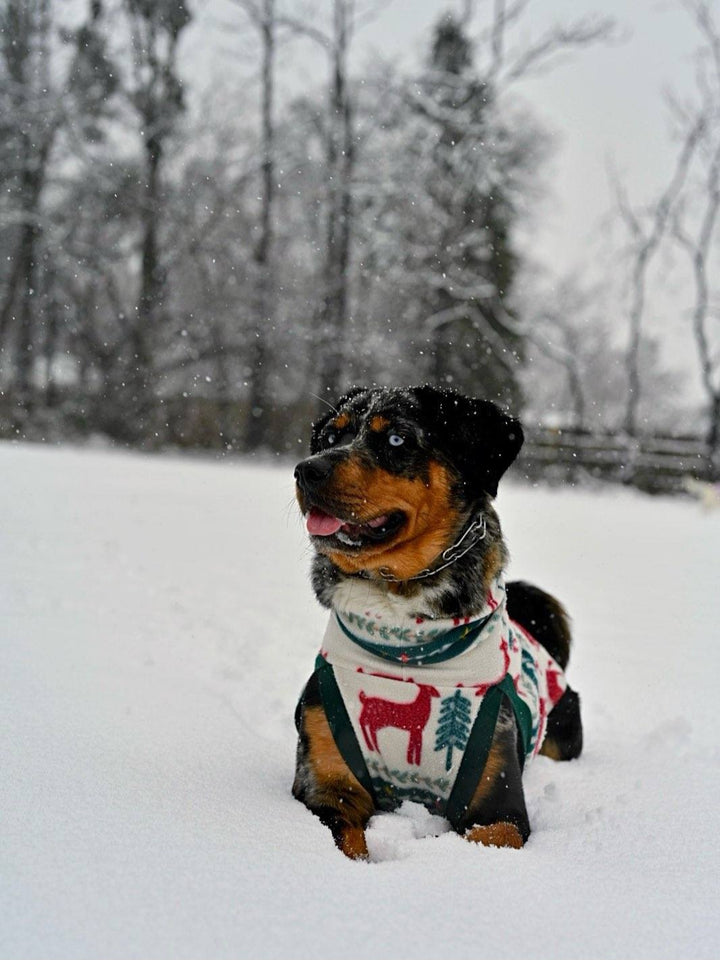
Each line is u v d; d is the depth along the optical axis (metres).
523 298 8.63
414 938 0.63
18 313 8.48
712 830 0.92
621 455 8.20
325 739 0.99
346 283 8.03
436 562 1.01
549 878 0.77
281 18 8.12
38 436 7.57
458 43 8.30
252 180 8.09
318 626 1.90
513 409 8.26
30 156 7.74
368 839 0.90
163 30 7.78
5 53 7.65
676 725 1.38
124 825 0.78
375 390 1.17
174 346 7.70
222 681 1.40
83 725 1.07
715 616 2.25
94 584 1.99
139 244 8.32
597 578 2.71
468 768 0.97
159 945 0.59
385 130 8.12
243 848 0.76
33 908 0.62
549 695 1.21
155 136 7.80
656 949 0.65
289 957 0.59
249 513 3.47
